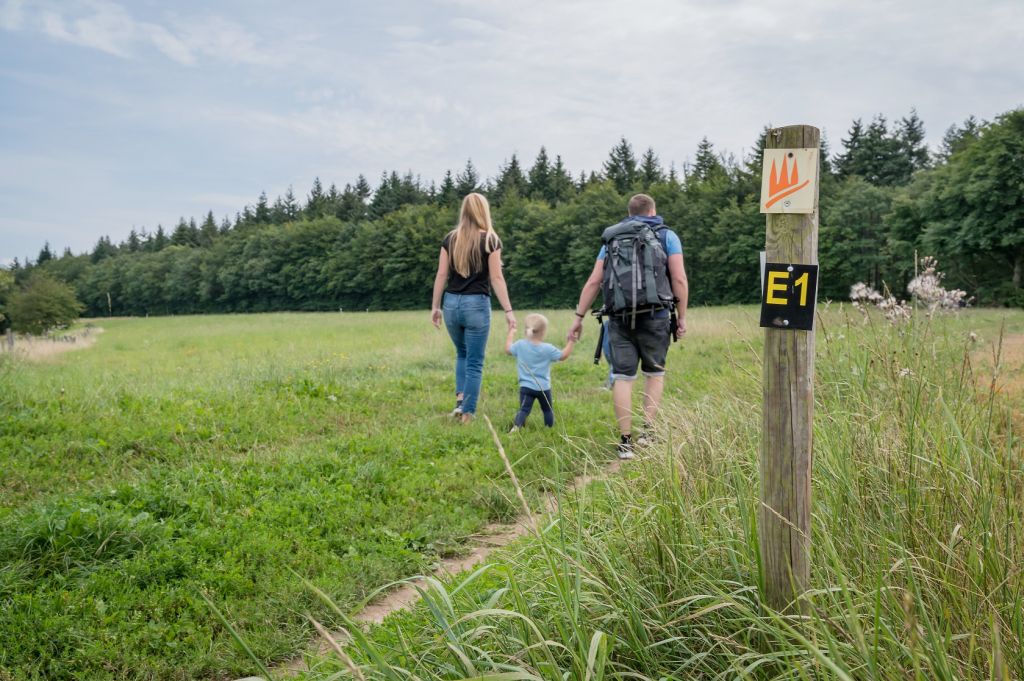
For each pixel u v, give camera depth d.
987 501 2.46
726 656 2.35
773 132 2.32
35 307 58.59
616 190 85.94
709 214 70.56
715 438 3.88
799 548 2.35
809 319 2.29
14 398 7.12
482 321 7.24
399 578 3.80
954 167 46.06
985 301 43.84
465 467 5.71
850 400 3.89
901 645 1.96
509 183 99.19
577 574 2.33
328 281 97.44
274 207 124.00
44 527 3.79
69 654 2.92
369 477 5.35
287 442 6.55
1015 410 3.93
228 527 4.23
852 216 57.16
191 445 6.14
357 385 9.20
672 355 12.45
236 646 3.00
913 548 2.53
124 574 3.56
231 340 25.66
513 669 2.05
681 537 2.82
